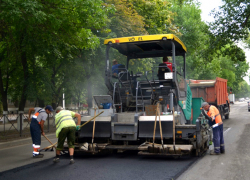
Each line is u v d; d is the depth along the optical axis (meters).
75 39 11.15
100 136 7.50
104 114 7.69
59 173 5.92
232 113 30.00
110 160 7.22
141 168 6.27
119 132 7.29
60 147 6.97
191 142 7.13
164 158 7.41
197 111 10.89
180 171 5.96
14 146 10.20
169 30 22.62
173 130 6.96
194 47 31.06
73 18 9.97
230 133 12.56
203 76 41.16
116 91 8.43
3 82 17.91
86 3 9.42
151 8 19.48
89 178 5.48
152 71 8.31
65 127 6.83
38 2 8.83
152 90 8.14
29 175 5.82
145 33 16.97
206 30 21.64
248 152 8.12
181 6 32.25
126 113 7.50
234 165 6.53
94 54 15.14
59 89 18.03
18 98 18.73
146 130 7.23
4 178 5.64
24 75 14.23
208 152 8.28
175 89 8.05
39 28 10.59
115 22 16.16
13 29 11.92
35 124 7.86
